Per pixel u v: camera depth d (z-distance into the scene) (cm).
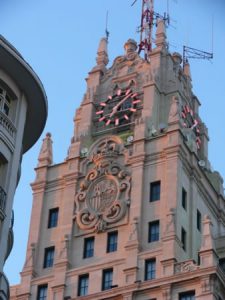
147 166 10369
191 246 9894
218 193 11006
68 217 10425
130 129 11075
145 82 11262
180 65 11931
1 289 6141
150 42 12394
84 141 11050
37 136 7125
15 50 6681
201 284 9050
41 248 10369
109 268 9819
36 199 10775
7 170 6525
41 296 9988
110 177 10456
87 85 11794
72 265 10075
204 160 11369
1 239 6253
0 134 6506
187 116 11431
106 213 10225
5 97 6725
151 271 9550
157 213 9950
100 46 12138
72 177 10694
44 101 6912
